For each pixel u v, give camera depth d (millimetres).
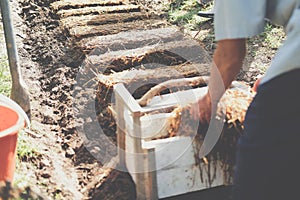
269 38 5098
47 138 3764
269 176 2045
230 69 2254
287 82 1980
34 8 5957
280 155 2012
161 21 5422
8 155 2732
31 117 3982
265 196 2074
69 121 3961
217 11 2143
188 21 5469
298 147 1991
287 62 1969
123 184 3211
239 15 2080
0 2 3754
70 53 4941
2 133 2656
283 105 1994
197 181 2889
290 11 2047
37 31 5492
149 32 5008
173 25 5340
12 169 2812
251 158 2055
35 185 3109
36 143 3598
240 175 2105
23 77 4652
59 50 5027
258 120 2035
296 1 2010
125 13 5598
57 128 3932
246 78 4438
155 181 2824
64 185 3193
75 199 3100
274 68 2010
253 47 4961
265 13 2115
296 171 2021
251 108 2074
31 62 4949
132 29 5164
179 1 5988
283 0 2053
